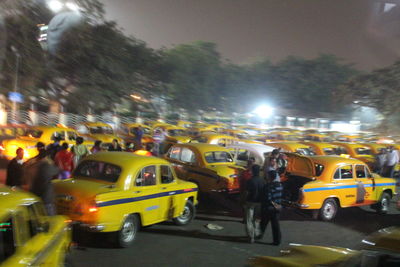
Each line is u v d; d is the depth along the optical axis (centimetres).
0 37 2553
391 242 438
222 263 665
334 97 5312
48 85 2992
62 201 649
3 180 1100
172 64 4381
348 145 1775
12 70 2639
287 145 1441
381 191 1109
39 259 384
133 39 3738
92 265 604
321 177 980
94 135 1636
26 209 386
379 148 1798
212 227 873
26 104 2825
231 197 1184
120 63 3341
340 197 1002
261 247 770
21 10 2633
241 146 1295
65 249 510
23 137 1316
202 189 1098
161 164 784
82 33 2942
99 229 628
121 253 668
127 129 2045
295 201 968
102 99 3106
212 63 5075
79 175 729
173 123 3703
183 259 668
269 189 782
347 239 872
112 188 674
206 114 4991
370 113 5947
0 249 334
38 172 620
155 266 626
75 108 3006
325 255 477
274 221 780
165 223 877
